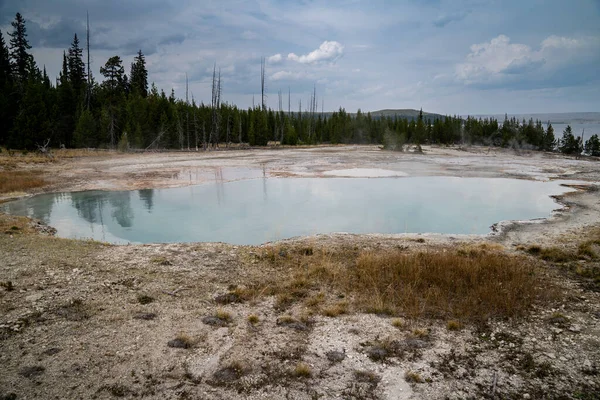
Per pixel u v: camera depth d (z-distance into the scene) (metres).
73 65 59.16
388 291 7.59
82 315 6.40
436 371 5.08
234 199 19.95
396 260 9.05
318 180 26.34
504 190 22.56
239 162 36.47
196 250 10.48
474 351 5.59
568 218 15.39
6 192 21.06
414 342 5.79
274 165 34.38
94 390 4.53
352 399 4.49
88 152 42.19
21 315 6.30
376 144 74.75
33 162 32.44
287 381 4.82
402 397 4.54
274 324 6.35
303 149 55.78
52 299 6.98
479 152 52.75
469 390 4.68
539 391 4.68
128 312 6.59
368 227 14.67
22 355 5.18
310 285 8.10
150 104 52.31
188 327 6.14
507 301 7.02
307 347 5.65
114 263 9.16
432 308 6.95
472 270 8.34
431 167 33.59
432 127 79.88
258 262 9.61
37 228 13.73
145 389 4.58
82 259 9.38
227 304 7.12
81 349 5.38
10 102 46.06
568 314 6.78
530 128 64.50
